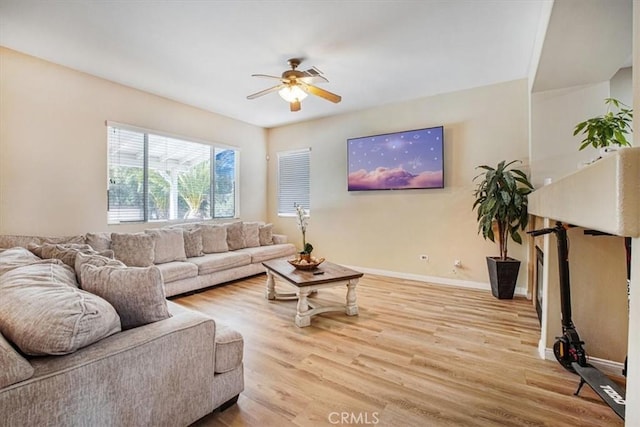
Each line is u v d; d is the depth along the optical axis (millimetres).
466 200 4160
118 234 3490
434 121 4359
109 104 3840
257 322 2916
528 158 3768
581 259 2111
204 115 5016
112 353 1192
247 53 3127
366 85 3979
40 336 1071
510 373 2027
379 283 4336
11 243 2867
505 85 3879
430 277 4430
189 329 1468
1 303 1217
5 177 3082
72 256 2049
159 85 3990
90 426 1123
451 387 1878
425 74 3645
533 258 3445
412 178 4469
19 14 2477
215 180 5297
